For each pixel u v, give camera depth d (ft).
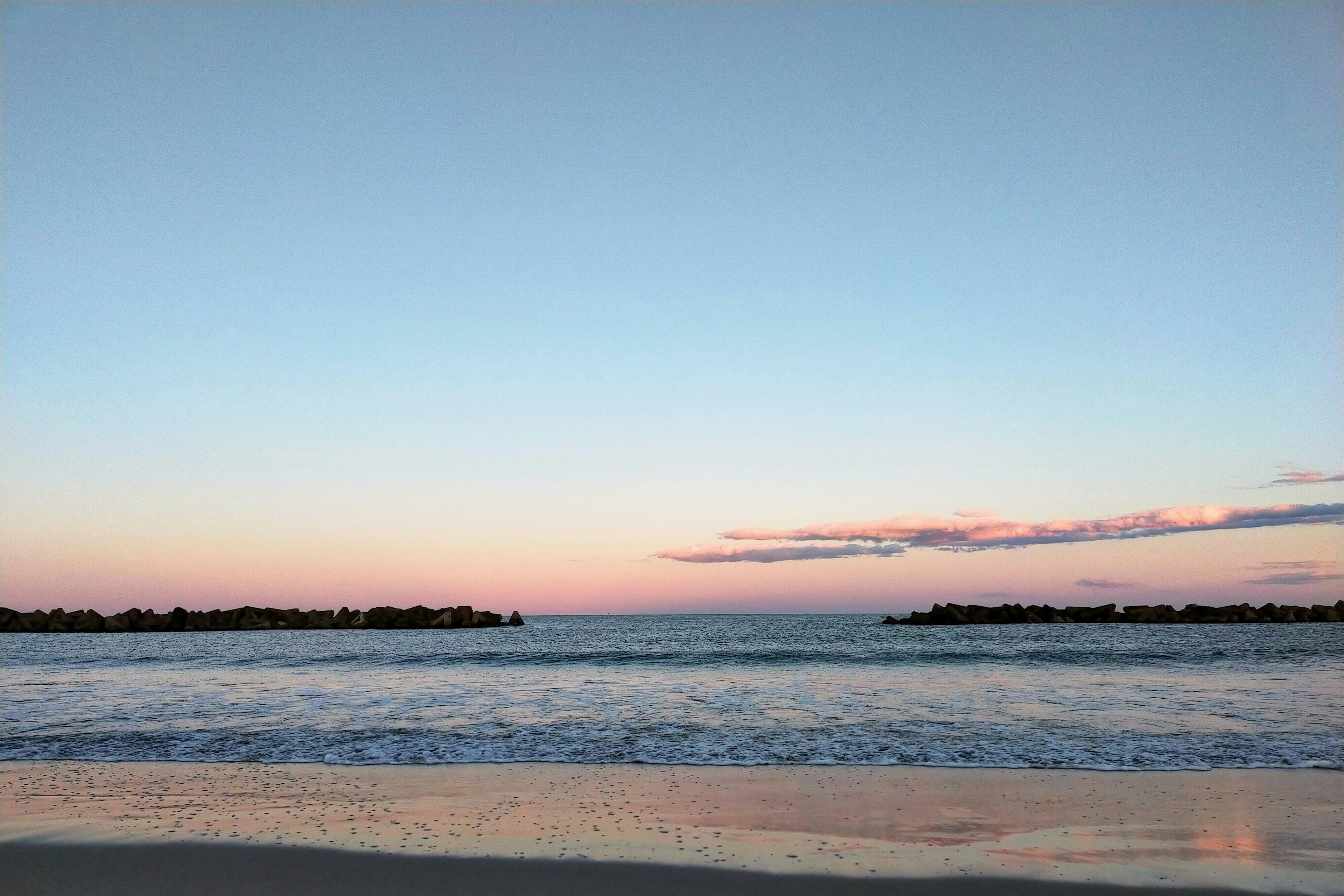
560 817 29.25
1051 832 27.48
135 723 50.01
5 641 181.78
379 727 48.29
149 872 23.71
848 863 24.50
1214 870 24.04
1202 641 142.10
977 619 253.85
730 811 30.04
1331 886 22.91
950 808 30.53
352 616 269.44
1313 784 34.06
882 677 77.05
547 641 169.89
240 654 123.95
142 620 254.88
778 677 78.23
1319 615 254.88
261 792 33.04
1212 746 41.42
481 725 49.06
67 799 31.94
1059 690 64.95
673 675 80.84
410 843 26.14
